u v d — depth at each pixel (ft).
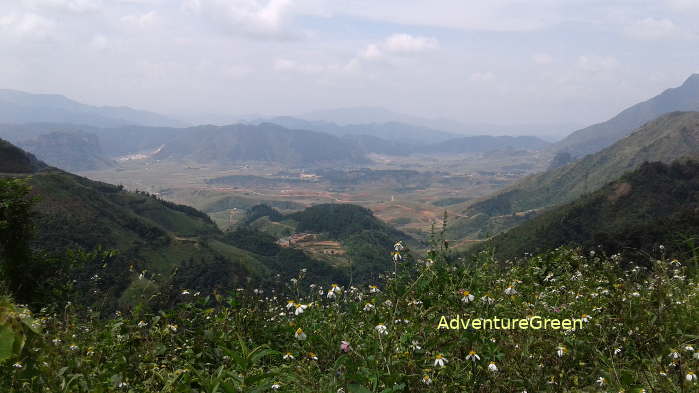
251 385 12.28
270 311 21.88
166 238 406.41
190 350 17.38
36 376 12.32
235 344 18.58
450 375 13.99
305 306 18.21
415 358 14.57
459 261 21.89
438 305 18.04
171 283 23.06
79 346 16.44
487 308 17.87
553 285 26.08
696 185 364.79
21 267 36.70
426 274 19.36
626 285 21.77
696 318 17.04
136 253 352.08
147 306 21.34
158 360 16.93
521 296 20.93
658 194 361.92
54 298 35.40
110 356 16.21
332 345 15.62
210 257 377.71
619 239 109.81
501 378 13.93
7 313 10.63
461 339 15.48
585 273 27.22
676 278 21.13
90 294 25.80
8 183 38.29
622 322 17.98
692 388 12.15
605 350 16.21
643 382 13.15
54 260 38.70
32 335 11.78
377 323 17.03
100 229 368.48
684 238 23.90
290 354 15.69
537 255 32.71
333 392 12.05
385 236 626.23
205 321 20.94
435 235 22.38
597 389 13.70
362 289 21.34
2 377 11.82
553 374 14.37
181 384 13.17
